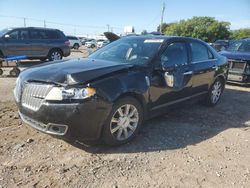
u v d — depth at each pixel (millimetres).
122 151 3980
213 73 6090
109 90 3754
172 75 4633
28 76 3926
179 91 5027
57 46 15203
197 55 5680
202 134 4781
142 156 3867
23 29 14039
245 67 9422
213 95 6402
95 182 3219
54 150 3902
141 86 4164
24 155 3738
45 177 3270
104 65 4176
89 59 4801
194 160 3846
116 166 3572
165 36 5230
